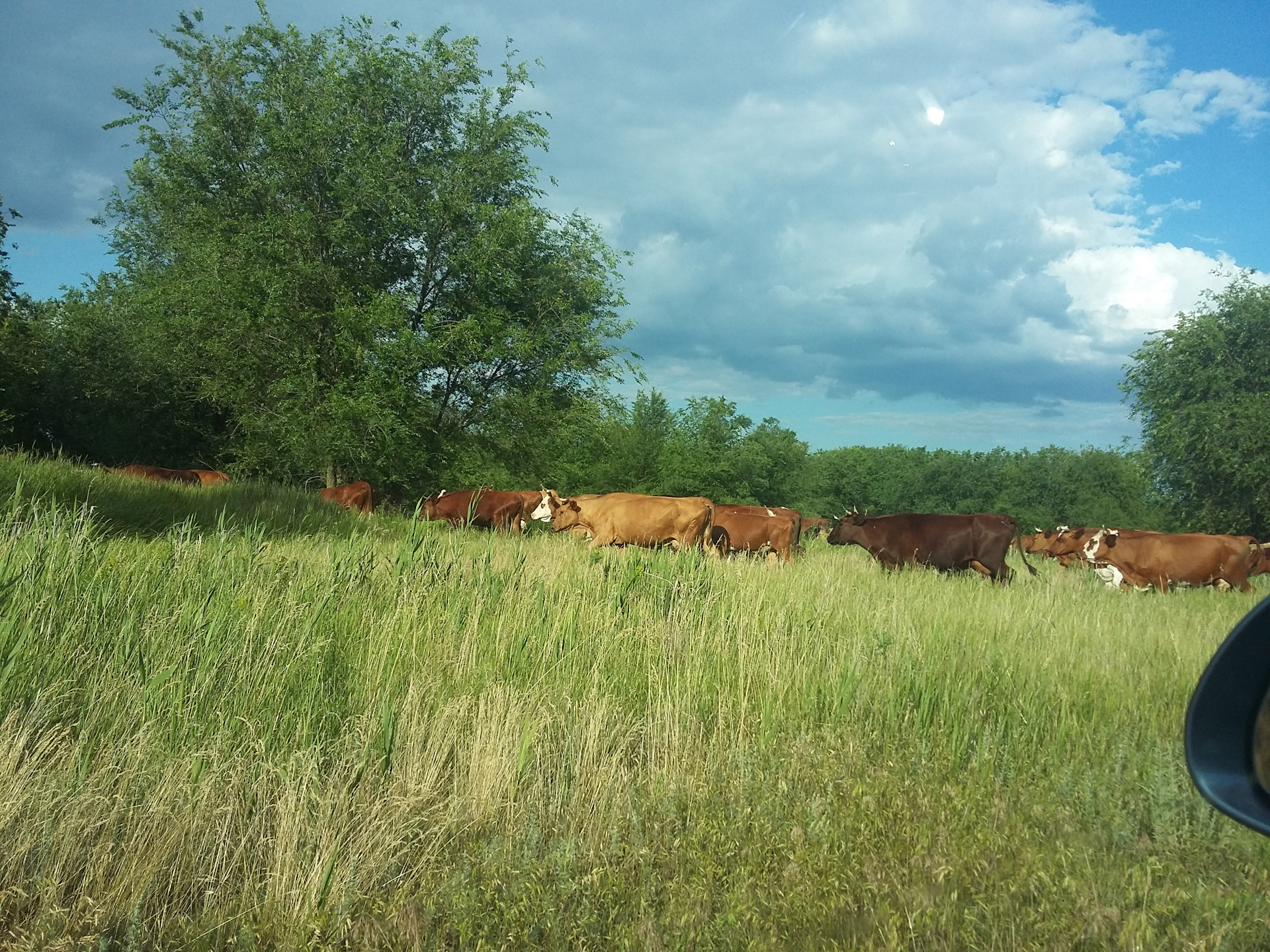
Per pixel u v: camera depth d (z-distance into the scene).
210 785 3.80
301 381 21.67
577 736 4.62
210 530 10.45
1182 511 30.98
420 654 5.74
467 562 8.45
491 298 23.69
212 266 21.97
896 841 3.82
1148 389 30.95
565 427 24.88
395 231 22.59
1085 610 10.20
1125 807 4.29
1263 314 28.88
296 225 21.72
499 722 4.61
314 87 23.34
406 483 24.11
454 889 3.37
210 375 25.81
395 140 22.53
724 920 3.17
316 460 22.50
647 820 3.95
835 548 25.27
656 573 7.85
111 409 31.27
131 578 5.93
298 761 4.09
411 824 3.76
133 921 3.03
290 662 5.03
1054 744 5.18
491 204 23.94
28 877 3.34
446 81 23.95
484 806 4.05
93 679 4.52
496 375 24.53
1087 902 3.33
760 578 9.62
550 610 6.61
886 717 5.45
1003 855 3.70
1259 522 29.34
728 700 5.50
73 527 6.29
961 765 4.83
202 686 4.59
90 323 31.05
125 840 3.52
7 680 4.25
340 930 3.13
